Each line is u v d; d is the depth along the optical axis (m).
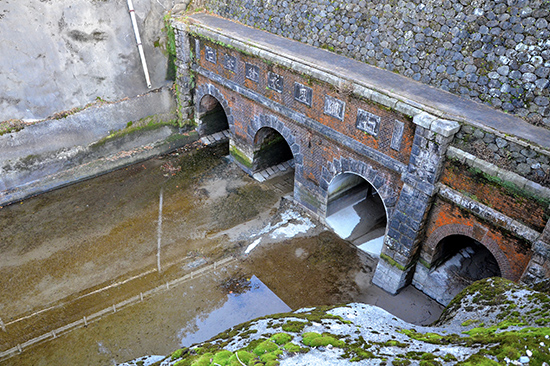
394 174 11.91
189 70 18.81
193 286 13.27
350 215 15.84
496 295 6.76
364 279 13.60
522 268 9.92
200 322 12.14
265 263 14.16
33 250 14.45
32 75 15.85
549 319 5.34
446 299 12.34
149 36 18.33
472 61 10.80
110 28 17.14
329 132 13.22
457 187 10.53
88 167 18.08
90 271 13.70
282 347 5.34
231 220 16.05
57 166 17.50
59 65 16.36
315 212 15.74
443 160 10.41
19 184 16.78
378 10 12.55
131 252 14.47
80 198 16.95
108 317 12.21
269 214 16.39
